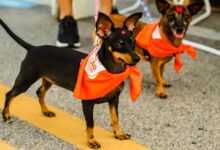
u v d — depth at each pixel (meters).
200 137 2.62
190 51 3.29
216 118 2.89
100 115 2.88
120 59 2.22
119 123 2.78
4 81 3.37
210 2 5.71
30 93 3.18
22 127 2.67
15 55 3.95
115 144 2.51
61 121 2.78
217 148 2.50
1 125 2.69
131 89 2.53
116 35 2.23
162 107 3.04
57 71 2.45
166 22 3.13
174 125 2.77
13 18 5.13
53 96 3.15
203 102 3.15
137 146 2.50
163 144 2.53
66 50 2.52
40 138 2.55
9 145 2.46
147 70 3.78
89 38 4.54
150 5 5.90
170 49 3.13
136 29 3.39
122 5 5.86
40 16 5.29
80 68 2.33
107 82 2.26
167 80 3.58
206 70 3.82
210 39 4.64
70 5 4.22
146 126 2.75
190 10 3.25
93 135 2.50
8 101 2.66
